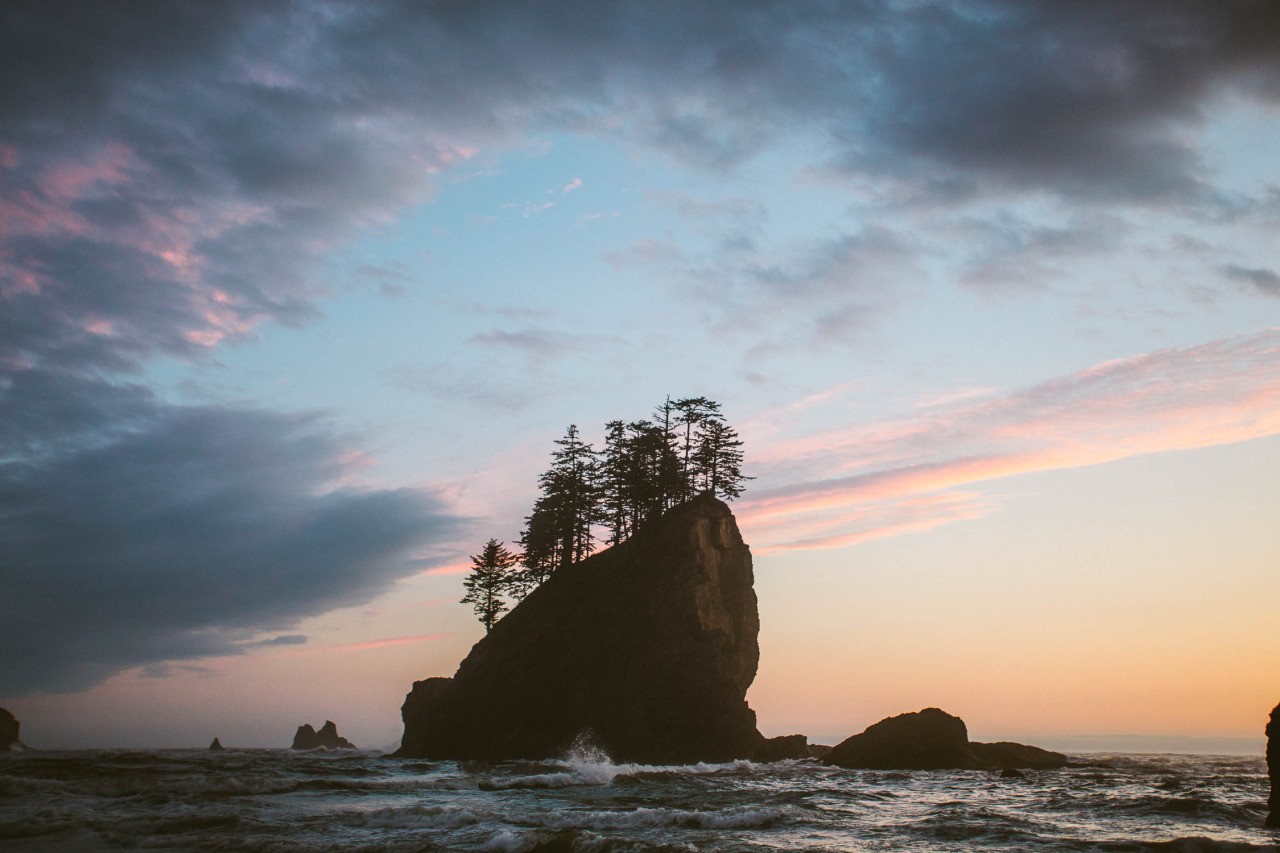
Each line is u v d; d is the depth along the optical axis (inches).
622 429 3686.0
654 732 2731.3
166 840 906.1
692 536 3085.6
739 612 3115.2
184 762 2266.2
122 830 968.9
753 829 1020.5
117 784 1434.5
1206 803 1268.5
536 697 3011.8
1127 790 1673.2
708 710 2711.6
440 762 2647.6
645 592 3026.6
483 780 1755.7
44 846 876.6
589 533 3636.8
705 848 859.4
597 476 3668.8
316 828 994.7
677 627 2839.6
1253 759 4857.3
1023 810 1243.8
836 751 2677.2
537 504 3718.0
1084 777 2166.6
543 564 3631.9
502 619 3444.9
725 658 2827.3
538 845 856.3
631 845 846.5
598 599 3161.9
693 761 2655.0
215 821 1027.3
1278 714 1051.9
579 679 2965.1
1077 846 884.6
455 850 840.3
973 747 2758.4
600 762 2751.0
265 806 1225.4
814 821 1090.1
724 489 3565.5
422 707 3351.4
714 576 3056.1
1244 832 980.6
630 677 2834.6
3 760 2155.5
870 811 1216.2
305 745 6801.2
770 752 2787.9
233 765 2129.7
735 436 3636.8
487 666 3174.2
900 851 856.3
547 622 3198.8
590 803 1323.8
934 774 2244.1
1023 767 2679.6
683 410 3663.9
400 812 1096.8
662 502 3484.3
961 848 877.8
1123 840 914.1
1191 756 5846.5
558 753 2851.9
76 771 1781.5
